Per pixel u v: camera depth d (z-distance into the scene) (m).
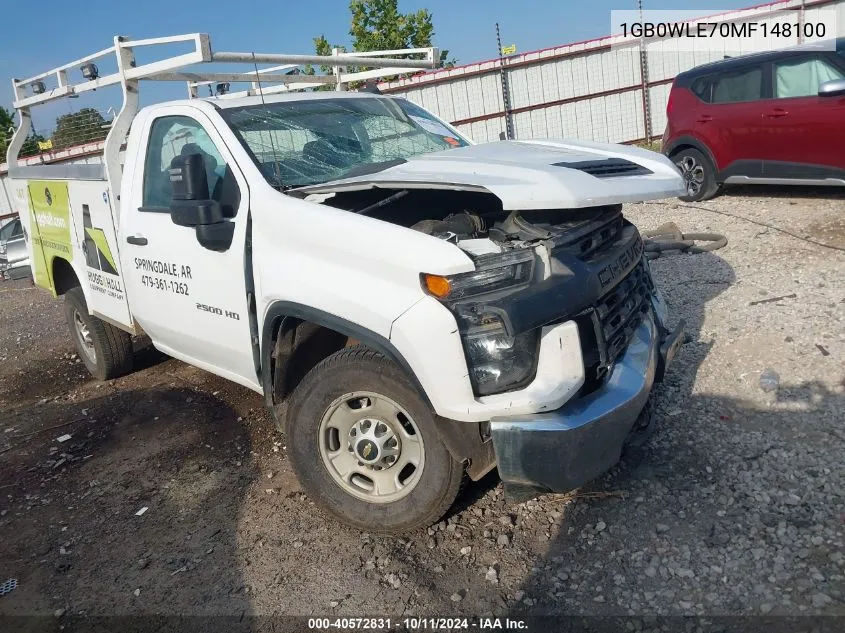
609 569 2.80
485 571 2.90
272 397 3.45
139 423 4.84
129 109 4.30
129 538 3.47
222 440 4.41
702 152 8.73
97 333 5.48
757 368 4.18
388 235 2.77
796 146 7.71
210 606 2.92
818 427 3.51
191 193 3.39
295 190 3.35
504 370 2.66
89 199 4.68
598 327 2.80
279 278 3.14
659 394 4.06
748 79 8.22
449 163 3.20
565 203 2.66
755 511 2.98
